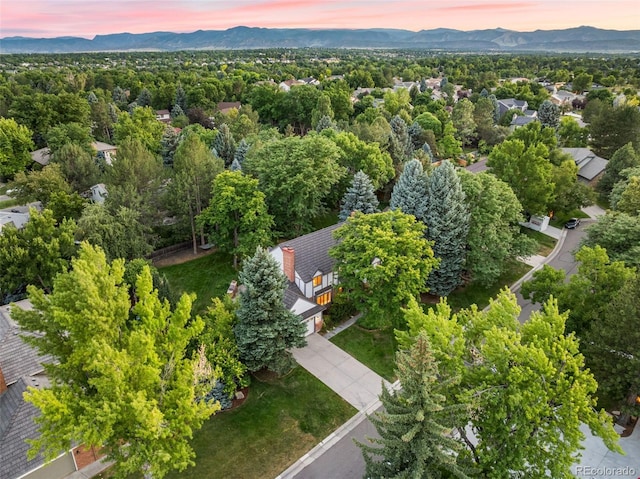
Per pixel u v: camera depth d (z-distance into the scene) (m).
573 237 51.25
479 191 37.31
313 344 32.78
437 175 35.88
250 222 41.59
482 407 18.69
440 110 92.69
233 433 24.77
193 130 78.12
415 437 16.62
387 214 32.94
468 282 41.69
